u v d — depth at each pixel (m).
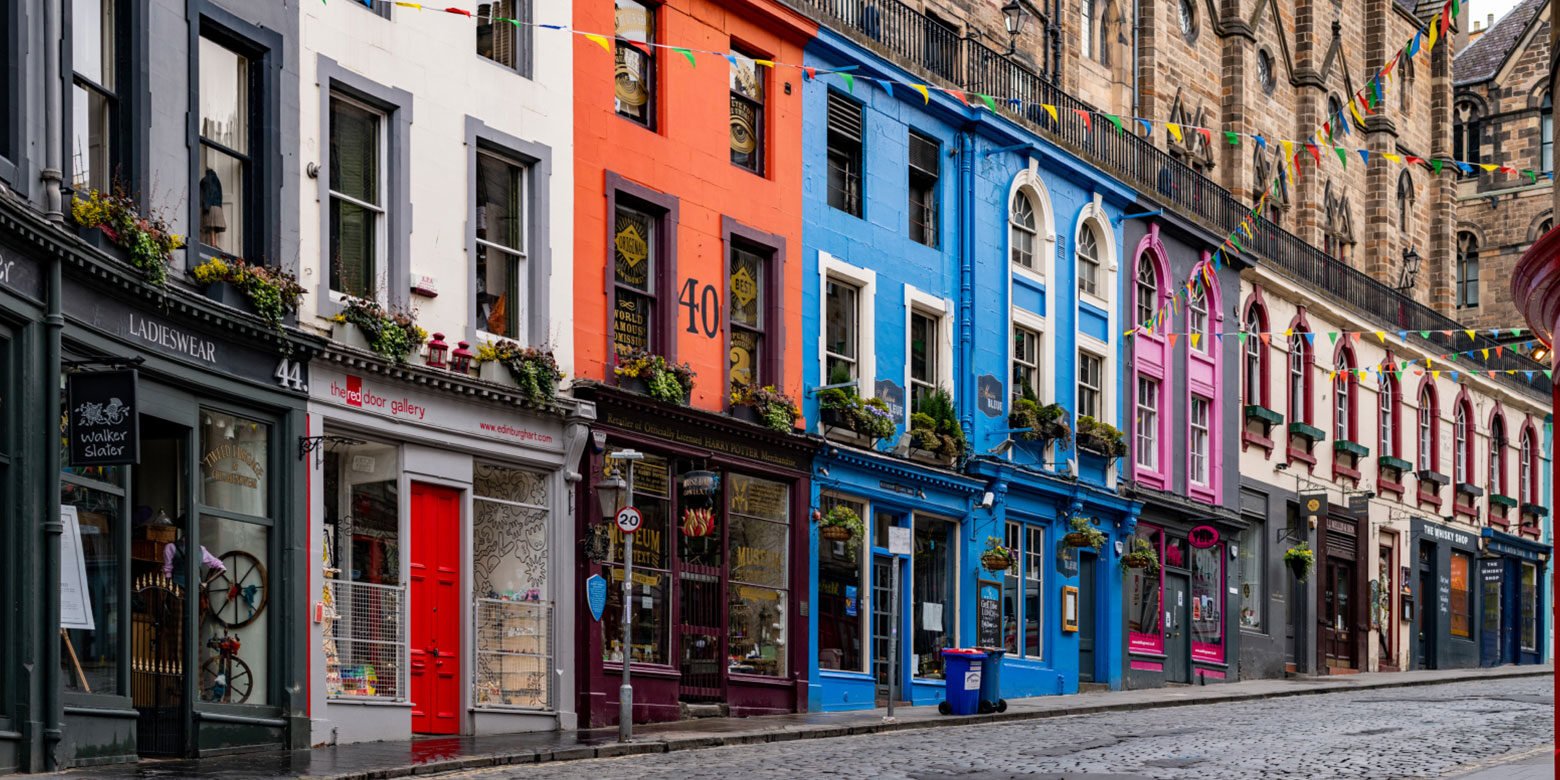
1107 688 34.81
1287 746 21.11
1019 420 32.53
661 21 25.98
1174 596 37.59
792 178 28.27
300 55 19.97
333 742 19.75
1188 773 18.12
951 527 31.39
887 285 30.02
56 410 15.90
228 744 18.34
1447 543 50.31
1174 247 38.22
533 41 23.55
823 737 23.39
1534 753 20.34
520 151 23.12
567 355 23.69
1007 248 32.78
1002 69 33.22
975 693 26.97
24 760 15.45
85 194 16.70
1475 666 51.72
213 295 18.30
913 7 32.41
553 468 23.36
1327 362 44.66
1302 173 46.88
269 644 19.17
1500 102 63.84
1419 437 49.44
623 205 25.17
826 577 28.39
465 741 20.81
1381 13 50.44
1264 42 45.22
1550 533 57.31
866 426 28.61
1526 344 56.94
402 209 21.20
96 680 16.70
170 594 17.89
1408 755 20.05
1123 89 39.25
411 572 21.30
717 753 20.53
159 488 18.09
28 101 15.73
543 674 23.00
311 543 19.70
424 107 21.67
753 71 27.86
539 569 23.19
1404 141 52.47
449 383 21.47
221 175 18.97
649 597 25.02
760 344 27.62
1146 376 37.22
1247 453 40.56
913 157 31.03
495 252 22.92
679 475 25.52
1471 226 63.75
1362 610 44.97
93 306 16.55
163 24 17.88
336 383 20.09
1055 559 33.75
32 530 15.62
